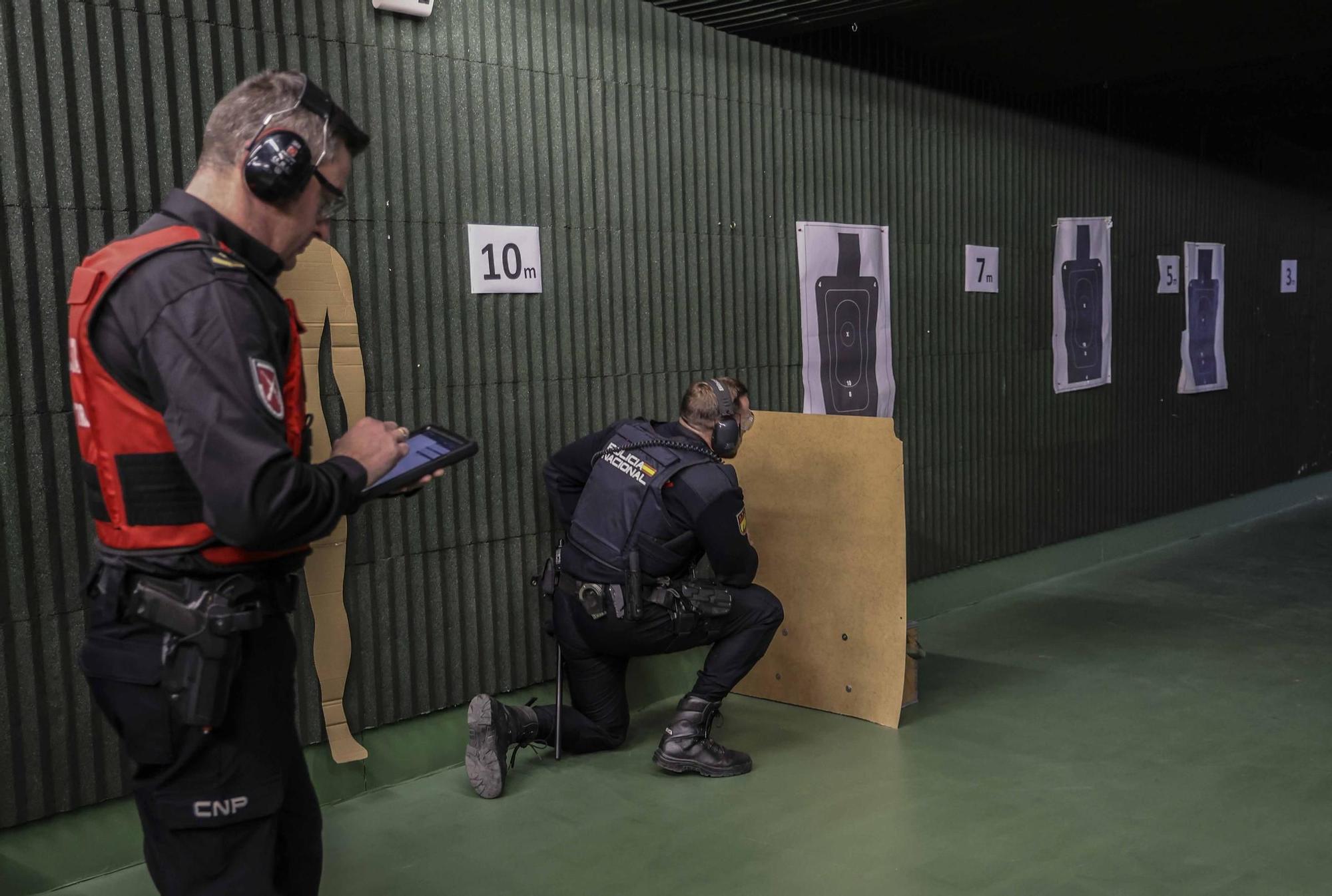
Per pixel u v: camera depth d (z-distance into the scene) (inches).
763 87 166.6
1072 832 109.8
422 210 124.3
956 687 159.9
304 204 60.2
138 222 102.7
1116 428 253.0
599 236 144.0
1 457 95.5
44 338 97.7
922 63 195.3
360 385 118.8
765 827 112.0
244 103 58.1
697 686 128.6
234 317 53.8
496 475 133.7
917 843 107.6
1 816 96.7
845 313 181.2
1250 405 306.5
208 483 51.8
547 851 107.3
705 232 158.2
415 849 108.1
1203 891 96.8
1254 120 286.0
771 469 153.3
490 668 134.6
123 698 55.8
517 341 135.1
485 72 129.8
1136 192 257.0
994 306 215.6
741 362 164.7
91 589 57.7
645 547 122.8
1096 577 235.1
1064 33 182.2
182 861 57.4
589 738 132.8
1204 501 288.2
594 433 133.1
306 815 64.2
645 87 148.8
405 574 125.4
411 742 127.5
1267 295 312.8
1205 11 170.2
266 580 58.5
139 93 101.9
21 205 95.3
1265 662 170.2
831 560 148.2
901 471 140.0
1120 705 150.6
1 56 93.3
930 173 198.8
